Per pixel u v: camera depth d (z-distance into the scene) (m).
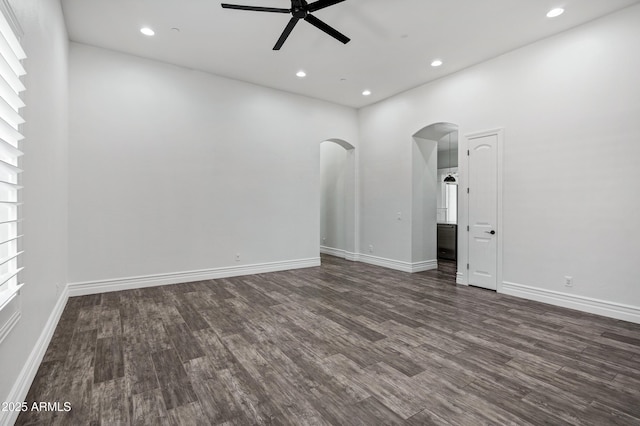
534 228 3.98
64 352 2.53
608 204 3.38
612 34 3.33
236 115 5.24
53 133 2.87
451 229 6.91
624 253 3.28
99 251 4.17
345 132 6.59
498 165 4.34
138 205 4.42
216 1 3.20
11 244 1.68
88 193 4.08
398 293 4.32
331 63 4.62
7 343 1.63
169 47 4.16
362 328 3.09
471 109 4.67
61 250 3.37
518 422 1.75
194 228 4.87
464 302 3.92
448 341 2.80
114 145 4.25
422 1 3.17
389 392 2.03
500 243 4.33
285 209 5.81
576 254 3.62
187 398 1.95
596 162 3.45
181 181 4.75
